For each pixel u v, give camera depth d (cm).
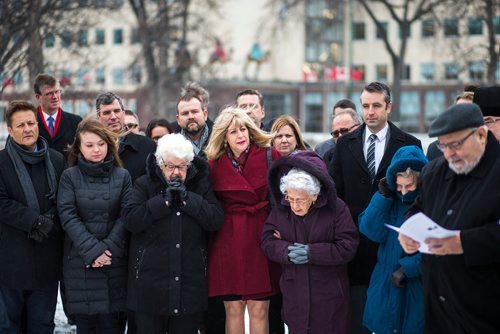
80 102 2453
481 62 3058
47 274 822
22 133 820
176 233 777
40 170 833
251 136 830
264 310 820
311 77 7344
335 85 7288
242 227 801
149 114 4728
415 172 724
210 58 5700
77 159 836
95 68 2975
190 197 771
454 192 607
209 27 4916
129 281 788
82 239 781
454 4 3816
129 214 774
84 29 2419
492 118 707
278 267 820
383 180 746
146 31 4416
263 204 812
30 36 1858
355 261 816
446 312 609
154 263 775
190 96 963
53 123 1034
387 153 819
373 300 750
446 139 588
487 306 586
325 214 764
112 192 810
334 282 762
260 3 7169
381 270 754
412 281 738
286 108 7412
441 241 575
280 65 7456
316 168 747
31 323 844
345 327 768
